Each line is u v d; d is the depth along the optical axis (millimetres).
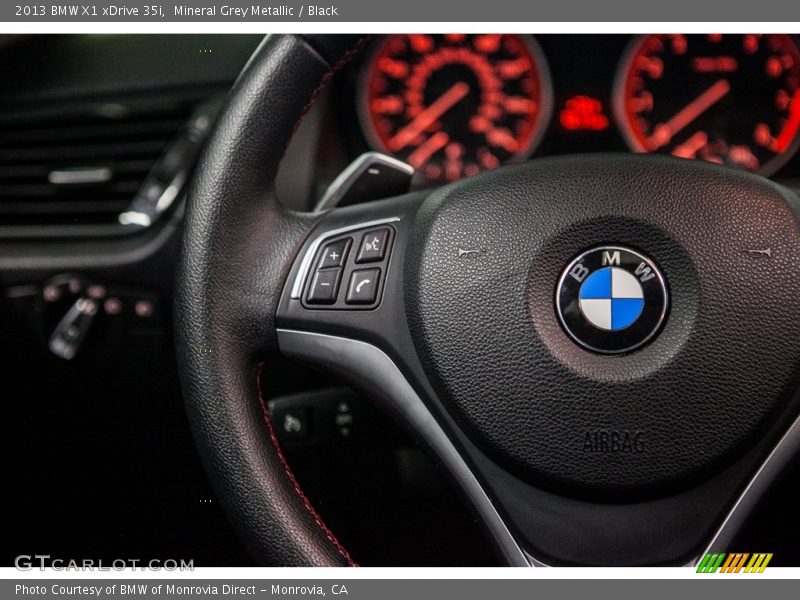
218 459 766
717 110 1937
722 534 725
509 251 725
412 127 1943
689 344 700
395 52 1907
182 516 1365
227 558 1319
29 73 1612
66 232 1561
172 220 1538
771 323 704
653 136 1954
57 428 1495
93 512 1423
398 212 787
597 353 709
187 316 777
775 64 1901
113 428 1479
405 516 991
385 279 773
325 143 1635
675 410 701
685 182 723
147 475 1418
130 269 1534
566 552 734
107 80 1584
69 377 1523
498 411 720
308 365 803
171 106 1563
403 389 767
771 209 722
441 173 1973
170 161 1552
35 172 1591
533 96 1945
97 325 1530
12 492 1455
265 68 798
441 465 761
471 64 1977
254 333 793
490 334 722
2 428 1500
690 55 1917
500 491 741
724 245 708
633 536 726
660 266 709
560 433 709
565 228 718
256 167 795
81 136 1584
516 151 1966
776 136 1920
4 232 1575
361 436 971
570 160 748
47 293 1548
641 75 1926
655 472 704
